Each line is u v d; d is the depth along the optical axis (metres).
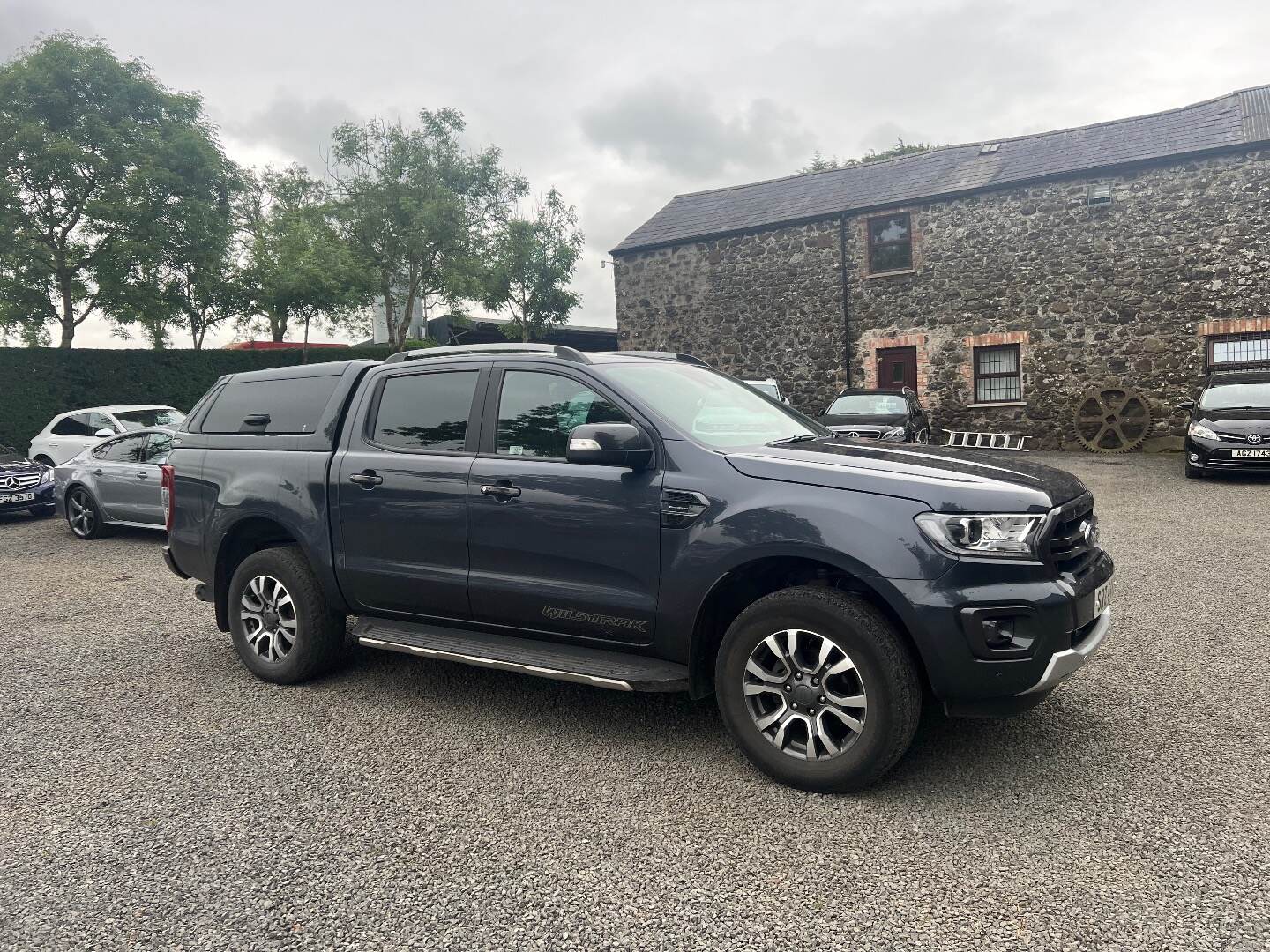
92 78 17.06
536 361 3.80
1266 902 2.29
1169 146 15.50
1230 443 10.73
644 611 3.32
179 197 18.28
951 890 2.40
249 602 4.48
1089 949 2.11
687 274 20.72
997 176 17.11
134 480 9.09
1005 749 3.35
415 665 4.70
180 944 2.22
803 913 2.31
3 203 16.41
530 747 3.52
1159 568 6.39
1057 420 16.58
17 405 16.38
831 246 18.72
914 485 2.96
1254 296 14.60
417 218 21.70
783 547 3.01
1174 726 3.51
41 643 5.33
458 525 3.75
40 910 2.39
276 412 4.57
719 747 3.48
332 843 2.75
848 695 2.98
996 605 2.79
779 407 4.26
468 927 2.28
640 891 2.44
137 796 3.12
